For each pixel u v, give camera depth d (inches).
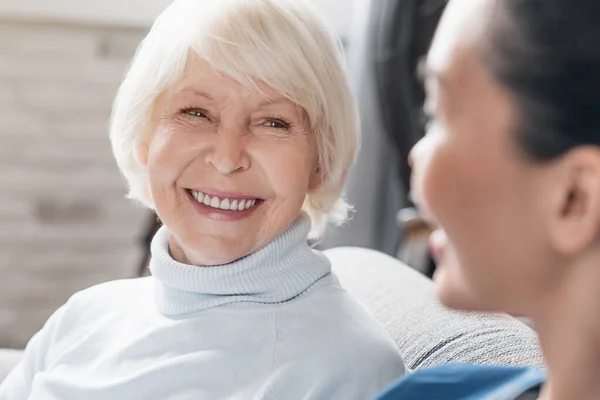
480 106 23.9
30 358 51.5
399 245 98.7
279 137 44.3
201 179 44.2
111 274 108.3
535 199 23.5
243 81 43.1
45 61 101.1
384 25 85.5
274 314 44.1
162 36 45.5
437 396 33.0
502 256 24.5
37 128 102.8
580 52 22.2
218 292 44.9
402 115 86.8
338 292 46.4
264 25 43.4
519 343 44.9
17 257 105.7
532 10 22.9
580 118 22.3
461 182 24.2
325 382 41.7
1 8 98.1
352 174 99.7
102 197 106.1
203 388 42.8
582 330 24.4
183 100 44.4
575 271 23.9
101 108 103.7
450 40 24.9
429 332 48.3
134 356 45.3
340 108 46.4
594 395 25.1
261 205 44.9
